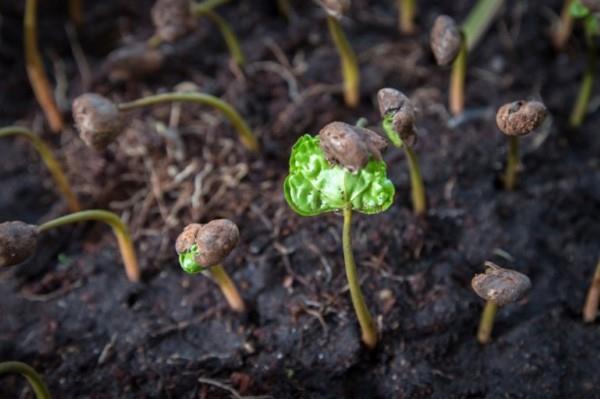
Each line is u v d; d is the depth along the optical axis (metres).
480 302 0.31
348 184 0.28
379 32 0.38
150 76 0.37
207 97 0.32
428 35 0.37
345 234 0.28
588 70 0.34
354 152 0.26
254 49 0.37
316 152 0.28
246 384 0.31
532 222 0.33
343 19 0.38
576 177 0.34
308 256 0.32
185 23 0.35
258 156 0.34
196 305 0.32
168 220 0.34
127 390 0.31
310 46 0.37
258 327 0.31
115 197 0.34
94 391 0.31
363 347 0.31
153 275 0.33
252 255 0.32
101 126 0.30
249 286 0.32
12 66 0.38
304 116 0.35
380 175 0.27
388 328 0.31
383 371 0.31
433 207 0.33
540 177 0.34
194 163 0.34
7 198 0.35
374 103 0.36
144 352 0.31
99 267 0.33
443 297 0.31
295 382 0.30
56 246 0.34
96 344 0.31
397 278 0.32
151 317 0.32
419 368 0.31
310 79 0.36
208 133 0.35
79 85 0.37
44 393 0.29
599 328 0.31
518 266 0.32
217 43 0.38
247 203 0.33
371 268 0.32
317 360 0.31
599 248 0.33
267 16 0.38
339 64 0.37
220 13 0.38
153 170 0.35
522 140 0.35
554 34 0.38
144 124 0.35
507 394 0.30
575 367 0.31
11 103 0.37
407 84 0.36
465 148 0.34
